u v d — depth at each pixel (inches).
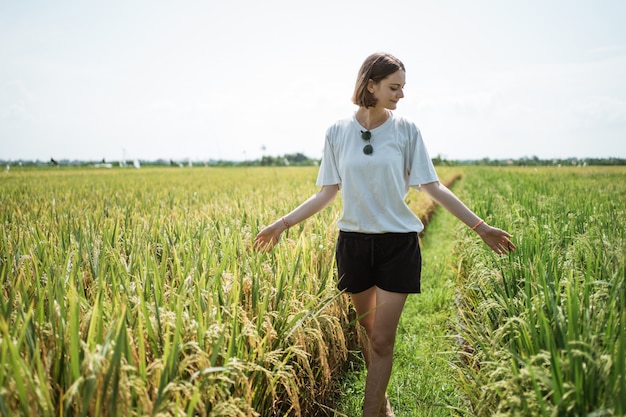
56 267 121.0
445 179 876.6
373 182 110.6
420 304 214.7
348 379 141.4
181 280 118.0
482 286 136.8
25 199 395.9
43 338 83.0
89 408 70.7
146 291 107.5
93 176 1062.4
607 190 430.9
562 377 76.8
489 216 247.8
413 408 129.0
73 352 72.0
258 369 91.0
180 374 78.5
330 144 120.6
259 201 328.5
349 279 117.4
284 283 122.6
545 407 73.4
